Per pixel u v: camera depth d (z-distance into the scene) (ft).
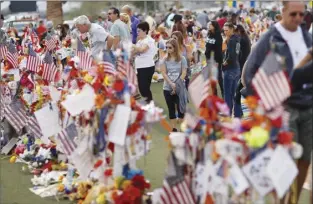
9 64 56.39
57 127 43.52
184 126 31.94
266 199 35.17
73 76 43.47
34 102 51.44
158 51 94.07
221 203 30.37
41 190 44.55
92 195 38.01
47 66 50.83
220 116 32.96
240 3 214.07
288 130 31.27
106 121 37.06
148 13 245.45
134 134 35.58
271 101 29.19
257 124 29.40
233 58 65.82
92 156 38.93
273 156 28.71
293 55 33.63
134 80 37.42
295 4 33.06
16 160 53.16
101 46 64.39
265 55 34.12
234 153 29.09
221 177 29.66
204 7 255.50
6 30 106.83
